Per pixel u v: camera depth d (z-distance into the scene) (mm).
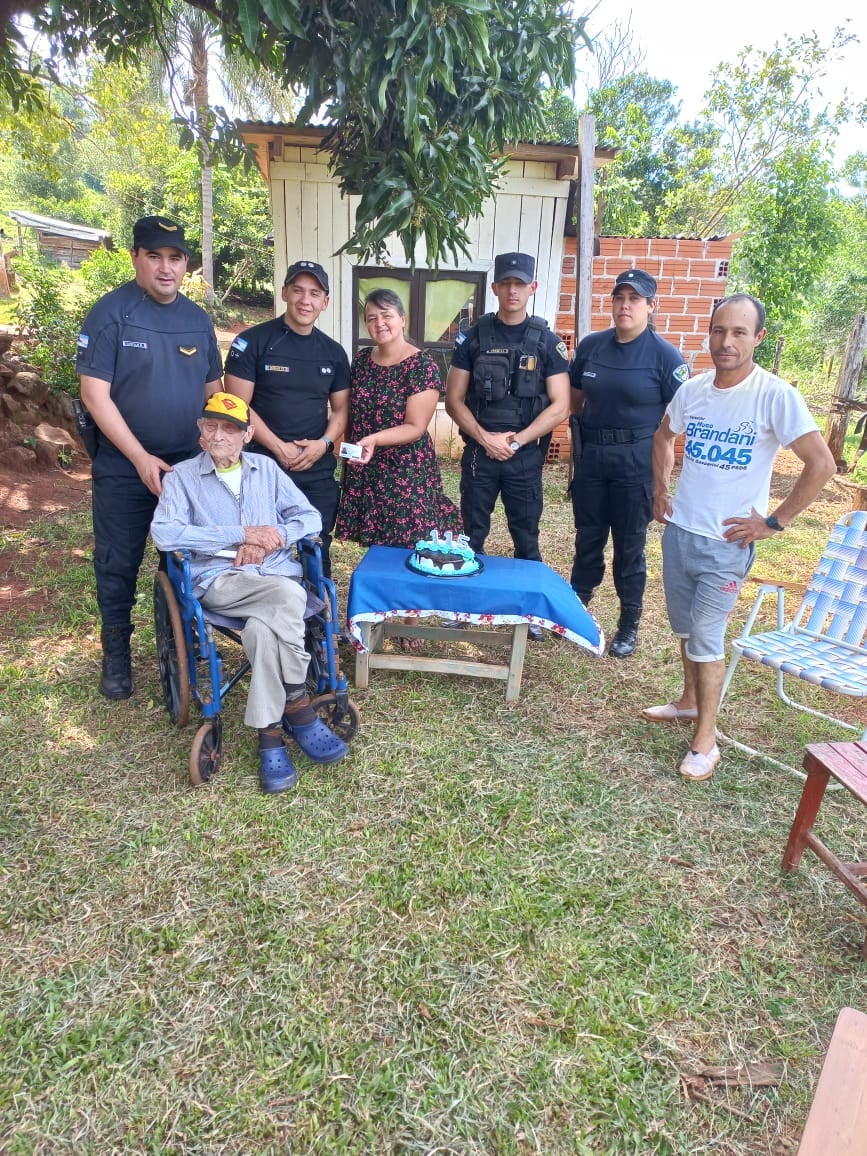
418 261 7387
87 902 2301
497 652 4184
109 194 26234
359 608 3422
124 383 3158
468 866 2537
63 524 5566
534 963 2172
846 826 2848
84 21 4180
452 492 6949
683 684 3709
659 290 8031
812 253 12297
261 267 25312
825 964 2227
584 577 4332
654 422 3836
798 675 2984
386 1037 1929
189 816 2703
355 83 3172
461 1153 1679
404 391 3674
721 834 2771
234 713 3400
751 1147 1725
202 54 10391
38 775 2873
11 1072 1797
